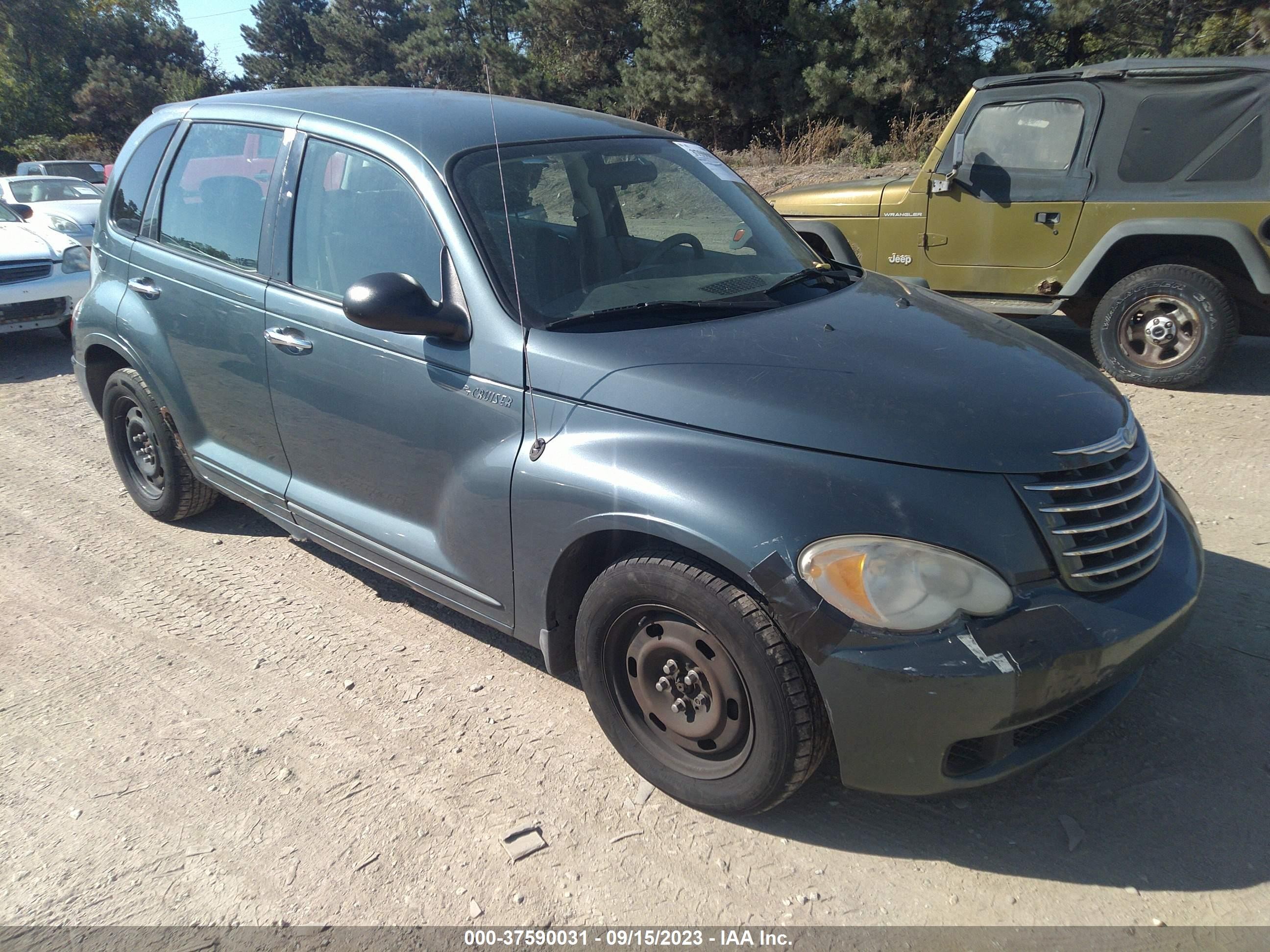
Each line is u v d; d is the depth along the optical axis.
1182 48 23.16
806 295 3.25
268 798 2.79
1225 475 4.82
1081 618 2.30
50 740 3.09
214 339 3.81
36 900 2.45
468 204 3.05
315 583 4.13
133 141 4.54
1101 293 6.75
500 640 3.62
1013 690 2.20
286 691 3.32
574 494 2.62
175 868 2.54
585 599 2.71
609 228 3.32
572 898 2.41
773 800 2.49
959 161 6.68
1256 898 2.33
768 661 2.33
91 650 3.62
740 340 2.77
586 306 2.96
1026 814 2.65
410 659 3.50
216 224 3.87
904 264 7.16
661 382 2.60
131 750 3.03
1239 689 3.11
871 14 23.12
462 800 2.77
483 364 2.89
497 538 2.90
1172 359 6.17
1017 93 6.42
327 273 3.39
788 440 2.41
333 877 2.50
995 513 2.30
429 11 37.34
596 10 29.75
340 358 3.29
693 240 3.44
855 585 2.23
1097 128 6.17
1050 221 6.44
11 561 4.40
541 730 3.07
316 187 3.46
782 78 25.67
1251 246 5.77
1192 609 2.57
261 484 3.88
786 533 2.28
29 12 53.09
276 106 3.76
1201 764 2.79
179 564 4.34
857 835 2.60
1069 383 2.78
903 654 2.20
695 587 2.42
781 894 2.41
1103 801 2.68
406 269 3.15
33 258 8.24
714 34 25.84
